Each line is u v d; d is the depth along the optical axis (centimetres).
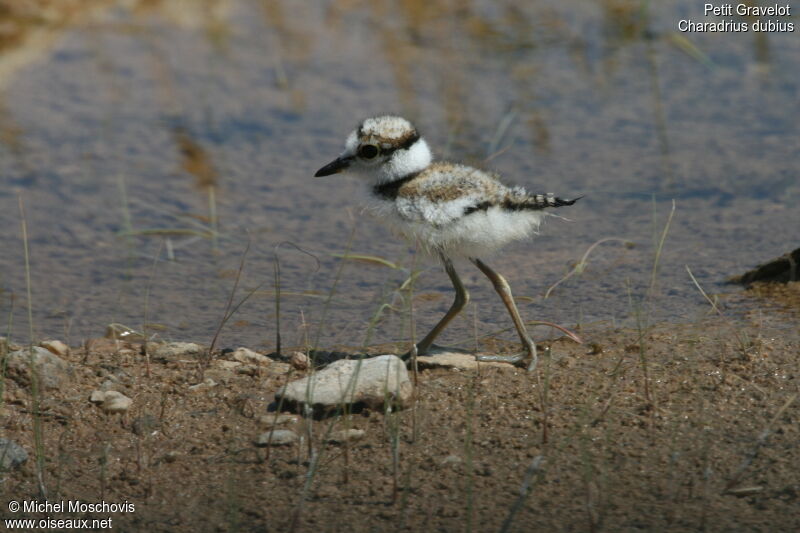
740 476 664
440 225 799
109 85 1530
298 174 1338
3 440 717
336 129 1430
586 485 646
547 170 1316
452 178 818
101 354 883
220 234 1193
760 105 1488
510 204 798
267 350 915
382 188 851
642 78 1580
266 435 730
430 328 959
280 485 679
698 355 850
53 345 875
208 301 1038
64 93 1502
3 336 949
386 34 1719
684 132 1418
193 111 1477
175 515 650
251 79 1566
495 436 725
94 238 1181
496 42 1695
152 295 1051
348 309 1012
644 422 736
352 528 625
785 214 1188
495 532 613
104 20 1703
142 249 1161
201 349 897
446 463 693
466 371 833
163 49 1641
